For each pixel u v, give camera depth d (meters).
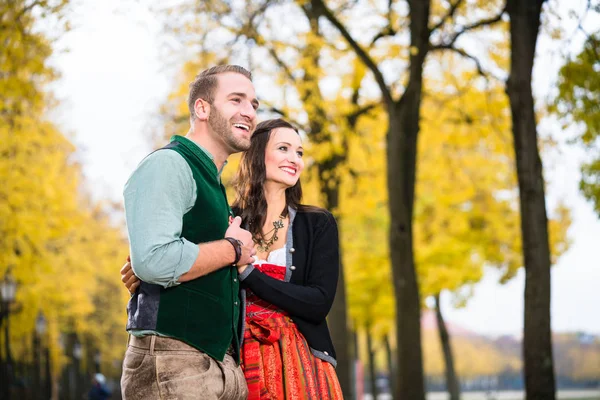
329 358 4.65
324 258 4.73
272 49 15.89
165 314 3.77
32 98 14.02
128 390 3.84
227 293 3.99
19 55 12.99
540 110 15.88
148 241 3.68
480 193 27.52
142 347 3.81
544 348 11.64
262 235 4.81
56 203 21.62
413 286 15.41
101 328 45.56
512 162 24.33
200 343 3.82
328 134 16.25
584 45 12.47
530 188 11.98
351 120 17.50
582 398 64.50
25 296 25.86
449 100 18.53
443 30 15.78
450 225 28.02
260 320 4.54
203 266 3.81
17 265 22.03
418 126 15.64
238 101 4.12
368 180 20.36
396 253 15.51
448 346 32.34
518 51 12.12
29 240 21.81
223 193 4.18
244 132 4.12
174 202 3.80
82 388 48.00
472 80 17.27
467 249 27.89
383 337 40.16
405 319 15.30
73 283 28.80
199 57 15.40
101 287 42.69
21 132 18.48
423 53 15.04
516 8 12.19
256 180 4.87
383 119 18.55
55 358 35.56
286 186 4.90
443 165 23.86
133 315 3.86
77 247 29.83
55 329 34.00
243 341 4.52
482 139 18.77
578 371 115.81
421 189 26.62
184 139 4.02
